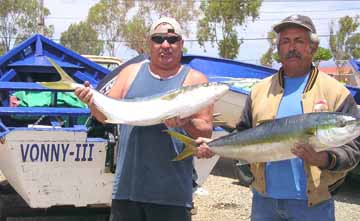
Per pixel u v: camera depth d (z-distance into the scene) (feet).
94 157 16.89
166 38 12.39
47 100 23.22
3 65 25.70
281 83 11.29
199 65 36.29
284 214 11.09
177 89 11.79
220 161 36.06
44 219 20.81
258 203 11.56
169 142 12.41
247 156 10.71
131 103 12.03
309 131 9.78
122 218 12.76
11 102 22.33
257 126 10.63
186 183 12.61
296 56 10.93
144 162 12.46
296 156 10.25
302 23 10.78
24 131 16.24
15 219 20.70
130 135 12.67
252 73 36.88
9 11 165.99
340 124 9.53
